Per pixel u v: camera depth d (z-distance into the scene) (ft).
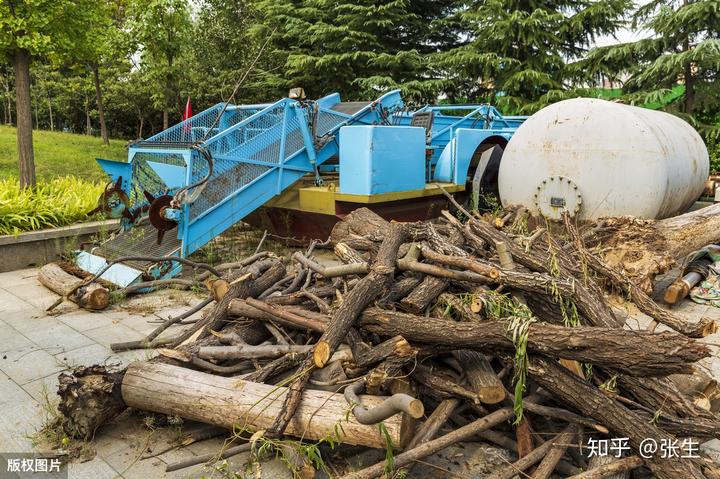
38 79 93.25
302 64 53.57
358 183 21.59
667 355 7.60
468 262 11.07
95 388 9.63
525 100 52.70
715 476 8.11
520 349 8.44
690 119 43.60
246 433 9.66
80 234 23.36
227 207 20.85
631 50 46.37
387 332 9.90
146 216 21.38
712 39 39.88
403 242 13.43
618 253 18.35
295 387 9.18
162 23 46.55
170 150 19.86
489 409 9.47
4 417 10.58
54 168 44.01
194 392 9.61
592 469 8.00
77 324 15.67
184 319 15.70
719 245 19.57
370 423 8.04
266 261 15.15
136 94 79.61
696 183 23.57
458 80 56.54
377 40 55.98
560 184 21.11
